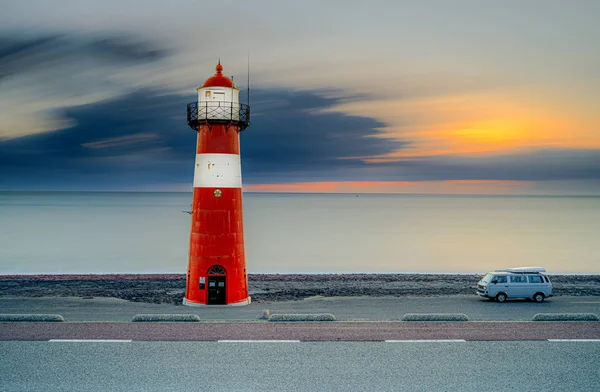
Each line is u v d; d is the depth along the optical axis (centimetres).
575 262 6372
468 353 1988
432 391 1689
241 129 3247
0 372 1791
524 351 2006
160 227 10862
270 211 17862
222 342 2088
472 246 8044
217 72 3162
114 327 2264
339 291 4003
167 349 2011
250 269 5881
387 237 9350
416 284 4419
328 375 1798
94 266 5928
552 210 19088
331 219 13912
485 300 3516
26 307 3234
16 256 6719
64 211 16688
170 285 4331
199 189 3141
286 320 2384
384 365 1881
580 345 2069
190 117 3192
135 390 1683
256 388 1706
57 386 1697
